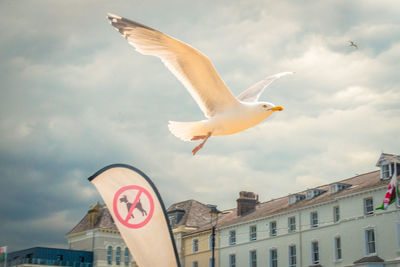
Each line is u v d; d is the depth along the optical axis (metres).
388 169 39.31
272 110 9.20
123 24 8.01
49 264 67.25
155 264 15.61
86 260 70.56
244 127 9.35
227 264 51.91
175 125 9.35
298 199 47.84
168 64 8.48
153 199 15.90
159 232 15.75
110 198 15.90
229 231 52.62
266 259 47.91
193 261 56.16
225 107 9.27
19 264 66.31
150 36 8.20
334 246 41.72
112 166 16.02
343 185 43.28
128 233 15.74
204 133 9.30
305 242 44.47
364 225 39.25
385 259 37.25
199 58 8.48
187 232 58.50
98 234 70.94
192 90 8.98
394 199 35.59
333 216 42.50
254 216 50.47
